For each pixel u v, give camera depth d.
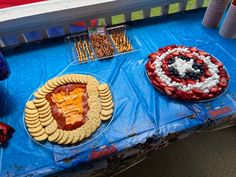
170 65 0.83
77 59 0.92
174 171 1.13
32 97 0.78
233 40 0.97
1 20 0.91
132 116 0.71
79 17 1.01
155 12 1.19
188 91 0.75
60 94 0.77
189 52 0.88
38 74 0.87
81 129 0.67
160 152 1.19
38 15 0.94
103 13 1.03
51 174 0.60
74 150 0.64
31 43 1.00
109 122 0.69
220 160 1.17
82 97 0.76
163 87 0.76
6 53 0.96
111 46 0.95
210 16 1.00
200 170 1.13
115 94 0.78
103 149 0.64
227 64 0.87
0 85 0.83
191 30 1.04
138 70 0.86
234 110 0.71
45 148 0.64
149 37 1.01
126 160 0.70
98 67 0.88
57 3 0.98
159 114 0.71
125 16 1.08
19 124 0.71
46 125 0.68
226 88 0.77
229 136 1.25
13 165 0.62
